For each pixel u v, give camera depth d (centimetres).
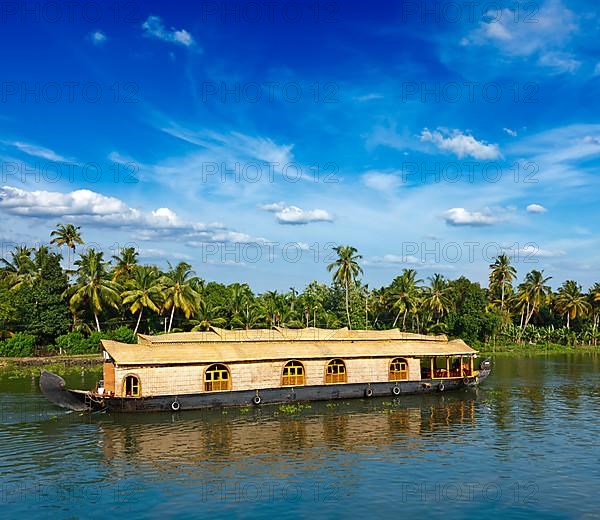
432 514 1908
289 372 3759
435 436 2886
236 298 7594
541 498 2045
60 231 7319
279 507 1953
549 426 3117
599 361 7069
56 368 5431
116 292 6694
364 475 2269
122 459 2461
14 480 2198
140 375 3325
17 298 6381
